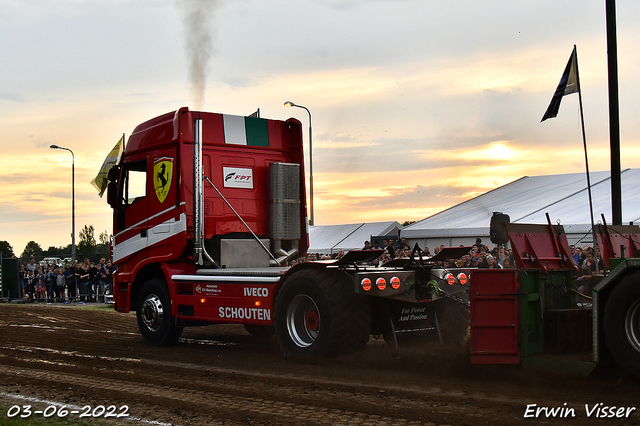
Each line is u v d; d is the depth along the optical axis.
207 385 6.34
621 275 5.39
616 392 5.50
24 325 13.03
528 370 6.20
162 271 9.80
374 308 7.55
